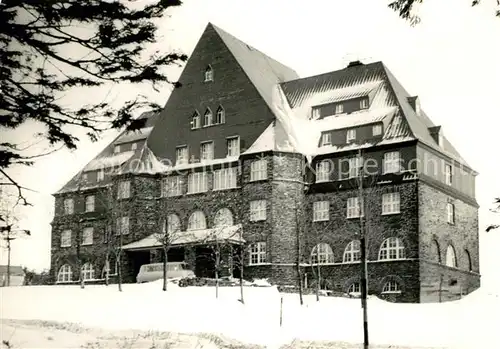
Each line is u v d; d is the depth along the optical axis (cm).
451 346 3319
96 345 2234
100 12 1781
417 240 5578
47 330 2383
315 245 6000
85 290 5003
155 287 5206
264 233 5966
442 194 6003
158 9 1859
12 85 1856
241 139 6331
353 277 5772
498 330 3828
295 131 6412
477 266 6444
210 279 5544
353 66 6669
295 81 6906
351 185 5922
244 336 3353
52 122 1912
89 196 7100
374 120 6053
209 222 6325
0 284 9369
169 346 2475
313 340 3416
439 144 6178
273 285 5747
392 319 4269
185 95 6750
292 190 6038
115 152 7300
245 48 6956
